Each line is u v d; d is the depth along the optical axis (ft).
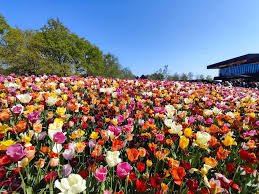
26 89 24.31
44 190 8.26
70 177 6.66
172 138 12.19
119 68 227.40
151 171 10.60
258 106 27.76
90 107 18.92
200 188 8.57
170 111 16.60
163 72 155.94
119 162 8.21
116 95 22.89
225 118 17.65
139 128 14.82
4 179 8.23
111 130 11.11
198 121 18.12
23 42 86.43
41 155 10.23
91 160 9.34
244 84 82.94
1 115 12.48
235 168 10.44
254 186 9.43
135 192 8.48
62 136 8.86
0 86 24.57
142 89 33.17
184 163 9.18
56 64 87.20
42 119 15.43
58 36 114.62
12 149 7.41
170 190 8.43
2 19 108.17
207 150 11.48
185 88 37.83
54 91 22.80
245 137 13.70
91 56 170.09
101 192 7.93
